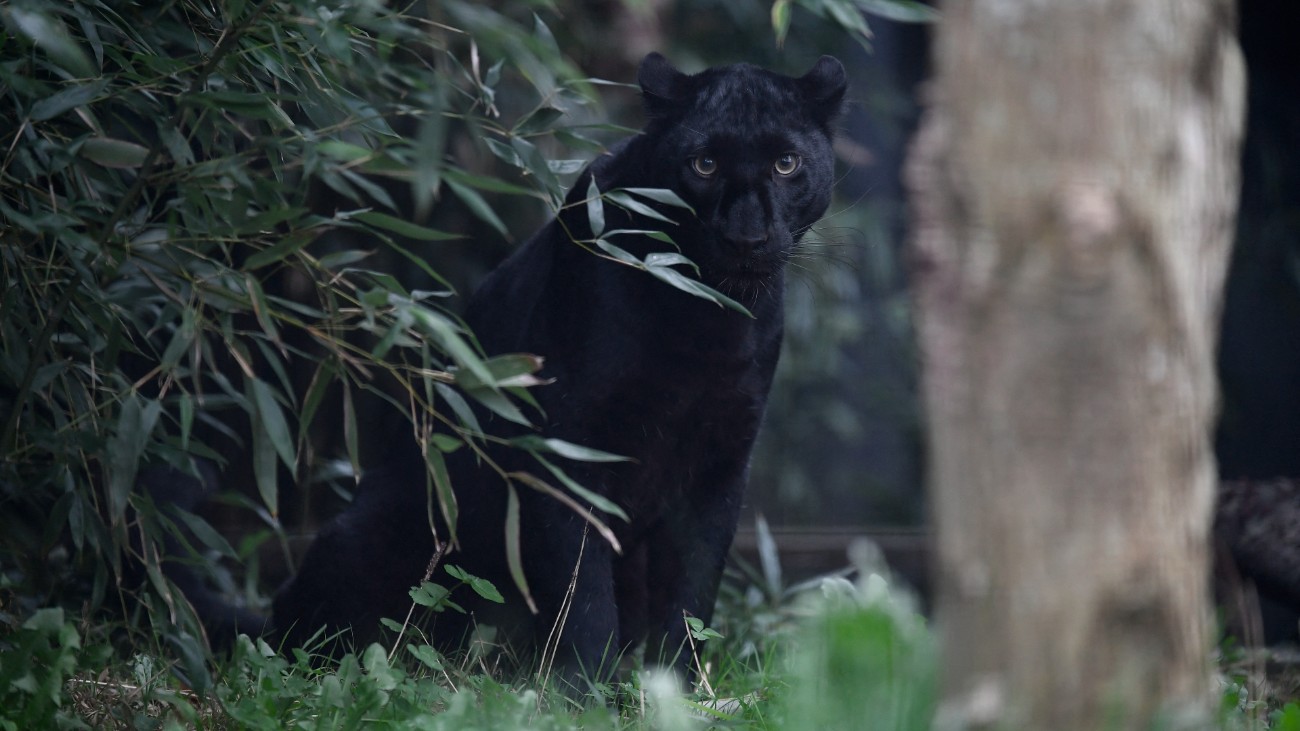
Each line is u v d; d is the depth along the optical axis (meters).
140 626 7.53
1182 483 3.23
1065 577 3.19
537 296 7.07
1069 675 3.21
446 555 7.57
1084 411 3.15
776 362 7.27
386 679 4.89
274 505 5.16
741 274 6.66
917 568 10.98
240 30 4.85
